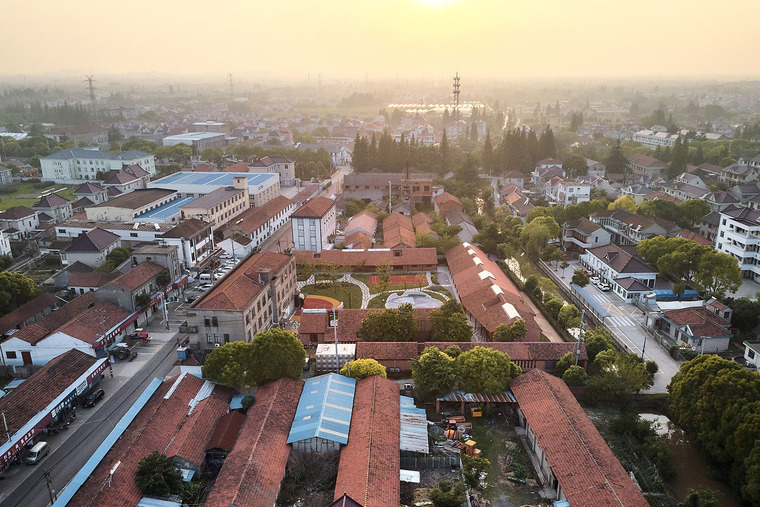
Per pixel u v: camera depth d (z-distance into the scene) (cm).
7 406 6731
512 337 8794
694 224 15538
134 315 9862
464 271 12031
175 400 7075
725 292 11219
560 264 13688
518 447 6856
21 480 6231
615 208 15550
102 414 7494
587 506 5353
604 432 7212
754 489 5503
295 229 14062
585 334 8794
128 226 13538
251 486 5584
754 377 6450
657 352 9256
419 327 9156
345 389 7431
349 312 9538
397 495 5606
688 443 7106
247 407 7262
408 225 16050
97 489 5512
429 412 7525
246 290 9212
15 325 9406
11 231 14525
